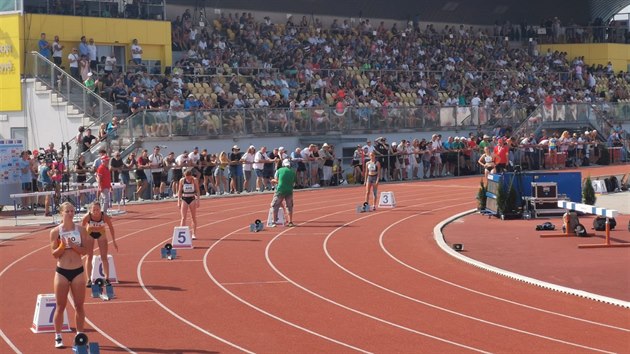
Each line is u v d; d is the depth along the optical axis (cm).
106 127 3547
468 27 6600
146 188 3400
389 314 1502
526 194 2752
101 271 1767
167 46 4434
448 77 5391
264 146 4016
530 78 5853
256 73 4588
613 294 1623
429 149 4228
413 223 2670
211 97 4150
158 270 1939
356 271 1900
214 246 2266
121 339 1366
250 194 3569
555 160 4500
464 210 2975
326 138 4219
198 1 5069
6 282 1834
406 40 5666
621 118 5259
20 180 3128
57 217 2933
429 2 6228
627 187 3500
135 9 4356
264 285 1766
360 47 5325
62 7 4122
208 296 1669
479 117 4816
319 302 1603
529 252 2105
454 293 1662
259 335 1378
